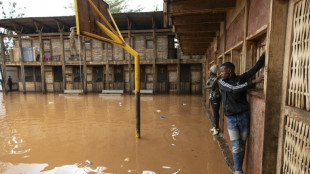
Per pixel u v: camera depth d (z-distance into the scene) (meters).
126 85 16.09
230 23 4.09
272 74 1.85
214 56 6.46
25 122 6.32
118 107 9.02
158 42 15.20
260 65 2.19
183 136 4.75
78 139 4.63
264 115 1.90
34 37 16.44
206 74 9.84
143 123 6.03
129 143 4.33
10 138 4.74
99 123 6.11
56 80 17.03
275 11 1.79
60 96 13.85
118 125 5.85
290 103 1.72
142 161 3.44
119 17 13.38
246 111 2.44
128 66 15.70
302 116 1.50
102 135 4.91
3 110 8.49
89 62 15.10
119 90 14.89
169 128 5.45
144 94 14.57
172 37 15.14
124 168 3.19
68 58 16.19
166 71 15.22
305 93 1.50
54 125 5.92
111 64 15.40
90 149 4.01
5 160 3.52
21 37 16.11
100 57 15.87
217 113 4.64
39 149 4.03
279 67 1.83
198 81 14.80
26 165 3.32
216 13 4.61
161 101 10.83
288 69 1.74
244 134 2.46
